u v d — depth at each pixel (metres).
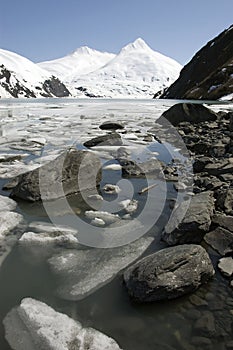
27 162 10.60
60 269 4.40
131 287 3.76
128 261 4.59
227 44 93.38
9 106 48.66
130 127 19.05
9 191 7.55
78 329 3.30
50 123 21.44
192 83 97.31
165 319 3.44
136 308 3.61
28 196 6.75
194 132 16.34
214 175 8.34
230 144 11.14
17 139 15.02
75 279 4.18
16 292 3.91
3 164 10.27
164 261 3.82
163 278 3.67
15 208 6.48
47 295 3.86
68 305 3.68
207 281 4.04
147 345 3.12
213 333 3.23
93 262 4.57
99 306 3.65
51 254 4.79
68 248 4.96
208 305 3.62
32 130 18.14
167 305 3.64
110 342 3.14
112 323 3.40
